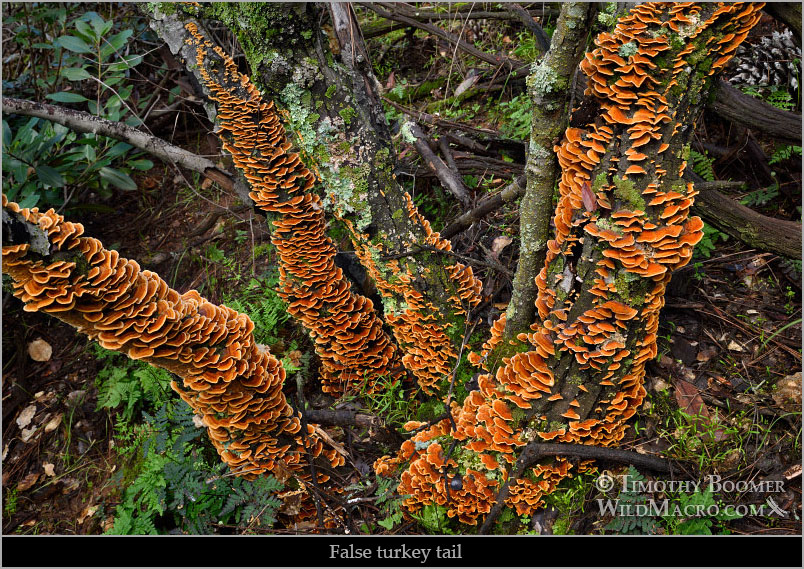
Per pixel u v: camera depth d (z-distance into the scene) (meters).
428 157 3.78
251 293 4.20
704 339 3.05
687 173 2.79
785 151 3.29
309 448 2.87
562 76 2.14
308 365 3.67
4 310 4.46
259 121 2.95
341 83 2.71
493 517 2.58
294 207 3.01
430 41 5.23
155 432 3.46
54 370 4.30
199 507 2.95
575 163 2.26
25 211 1.82
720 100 2.90
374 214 2.84
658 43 1.96
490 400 2.66
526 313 2.73
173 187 5.19
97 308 2.02
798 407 2.70
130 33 4.34
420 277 2.90
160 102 5.38
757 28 3.72
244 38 2.64
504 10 4.79
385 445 3.20
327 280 3.13
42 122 4.80
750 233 2.84
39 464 3.83
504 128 4.22
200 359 2.29
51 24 5.20
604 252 2.19
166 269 4.65
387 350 3.32
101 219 5.08
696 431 2.70
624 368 2.41
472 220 3.42
